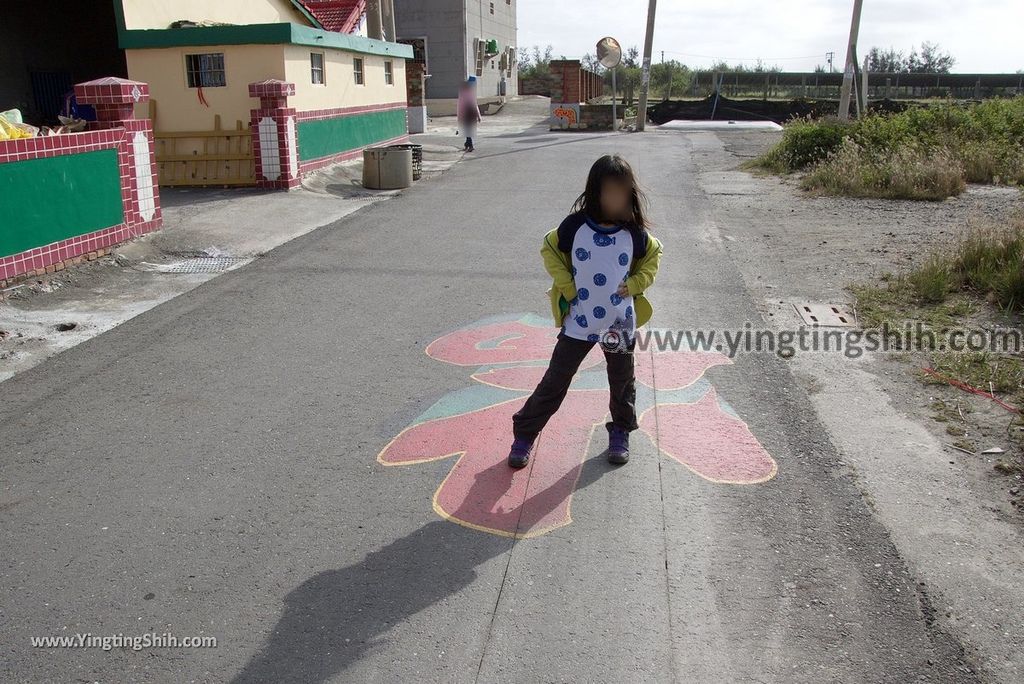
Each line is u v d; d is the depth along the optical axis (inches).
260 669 116.0
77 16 765.3
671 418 194.7
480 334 258.5
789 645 121.0
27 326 265.0
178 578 135.9
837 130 658.8
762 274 332.2
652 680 114.3
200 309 286.2
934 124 672.4
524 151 773.9
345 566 139.0
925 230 410.3
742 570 138.0
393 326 267.1
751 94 1649.9
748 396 207.5
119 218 354.9
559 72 1034.7
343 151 637.3
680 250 377.4
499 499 159.5
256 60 527.5
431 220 450.3
